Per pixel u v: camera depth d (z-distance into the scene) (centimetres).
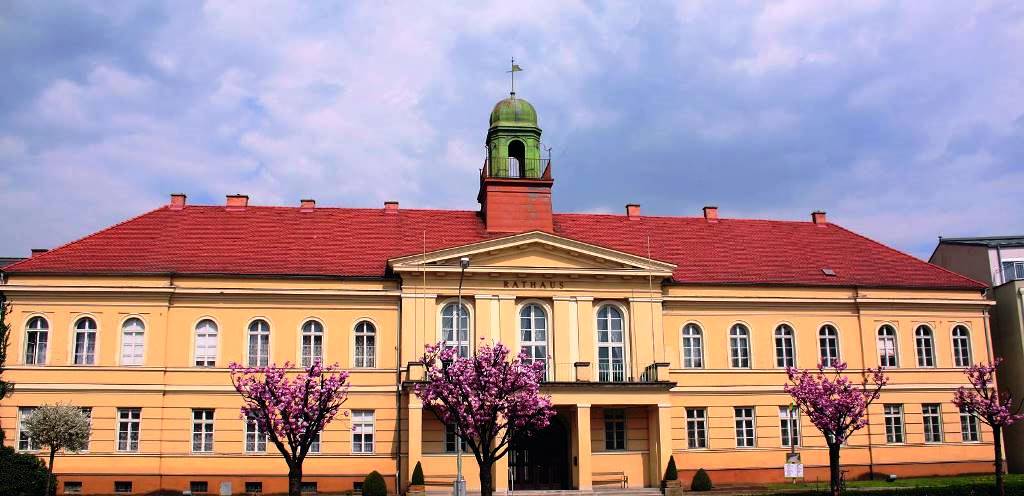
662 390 4400
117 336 4378
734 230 5409
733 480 4691
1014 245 5684
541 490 4362
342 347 4516
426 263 4494
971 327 5084
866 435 4850
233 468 4338
